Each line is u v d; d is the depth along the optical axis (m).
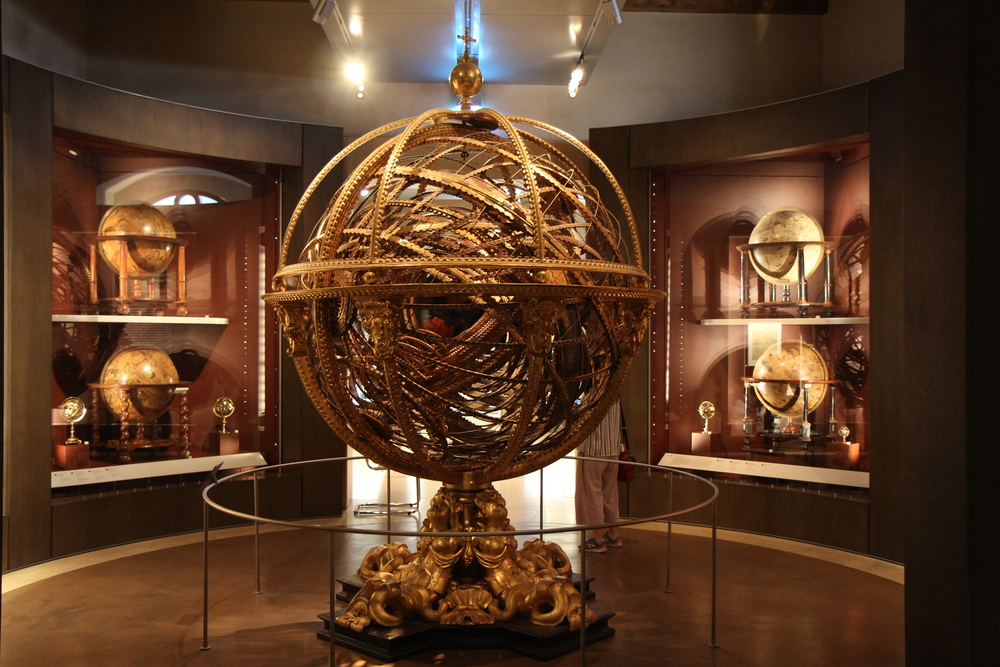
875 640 3.78
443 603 3.71
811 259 6.16
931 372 2.28
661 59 7.81
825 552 5.65
